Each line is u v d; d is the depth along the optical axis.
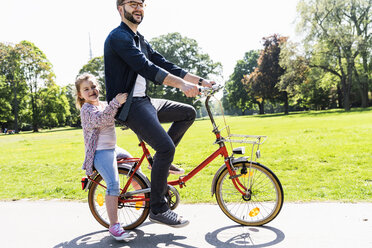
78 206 3.85
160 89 46.69
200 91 2.59
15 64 40.47
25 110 43.25
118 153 3.08
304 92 38.56
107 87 2.69
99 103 2.97
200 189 4.35
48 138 20.53
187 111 2.96
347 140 8.43
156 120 2.66
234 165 2.95
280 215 3.12
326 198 3.59
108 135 2.81
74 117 59.34
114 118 2.70
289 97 44.28
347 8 33.94
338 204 3.36
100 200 3.07
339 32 32.22
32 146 14.27
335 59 34.31
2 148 13.91
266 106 74.19
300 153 6.90
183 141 11.46
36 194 4.57
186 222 2.74
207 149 8.73
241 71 57.41
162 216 2.74
